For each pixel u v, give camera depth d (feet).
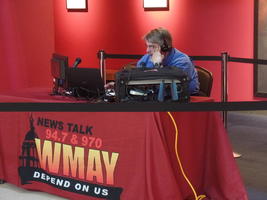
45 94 12.27
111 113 9.80
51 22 19.13
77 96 11.53
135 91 9.38
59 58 11.93
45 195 11.36
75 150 10.51
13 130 11.71
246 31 20.66
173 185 9.18
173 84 9.37
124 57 17.06
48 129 11.00
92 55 25.48
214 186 10.47
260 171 13.01
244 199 10.00
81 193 10.47
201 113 10.25
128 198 9.70
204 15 21.65
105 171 10.05
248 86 20.99
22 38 17.97
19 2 17.78
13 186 12.05
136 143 9.52
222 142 10.27
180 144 9.80
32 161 11.43
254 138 16.83
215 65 21.72
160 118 9.18
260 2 20.12
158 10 22.94
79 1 25.55
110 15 24.63
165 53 12.37
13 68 17.83
